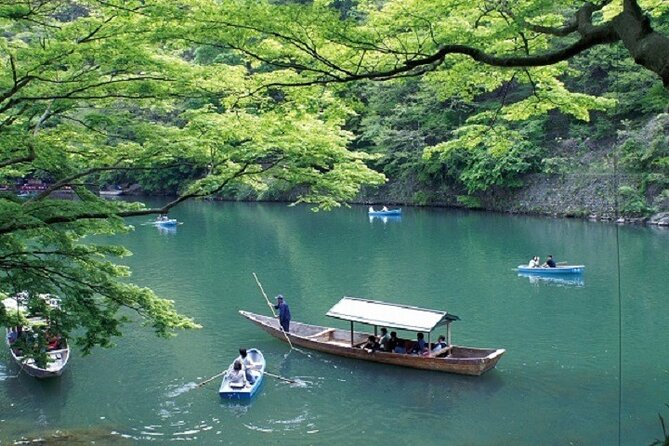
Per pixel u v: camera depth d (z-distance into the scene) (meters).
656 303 23.19
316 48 8.45
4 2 9.34
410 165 50.94
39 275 11.73
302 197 13.54
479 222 43.50
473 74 10.13
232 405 16.09
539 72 10.33
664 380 16.50
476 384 16.84
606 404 15.24
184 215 54.03
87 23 9.64
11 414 15.69
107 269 12.83
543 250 33.19
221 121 12.44
